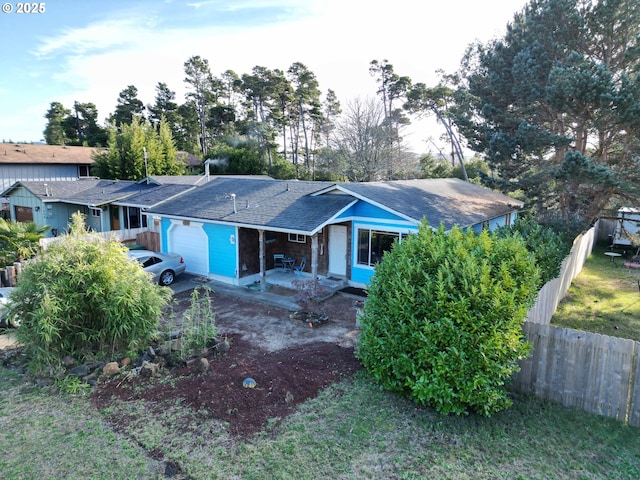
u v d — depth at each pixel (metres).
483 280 6.74
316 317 11.47
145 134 37.88
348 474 5.39
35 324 7.93
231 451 5.82
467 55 26.14
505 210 20.62
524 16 21.48
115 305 8.21
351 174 40.97
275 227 13.66
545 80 19.30
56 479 5.28
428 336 6.71
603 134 19.22
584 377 7.02
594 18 18.58
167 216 16.84
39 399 7.25
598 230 26.56
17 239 16.86
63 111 67.69
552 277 11.91
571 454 5.89
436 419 6.67
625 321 12.25
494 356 6.47
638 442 6.22
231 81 65.50
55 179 38.00
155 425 6.43
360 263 15.21
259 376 7.87
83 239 9.06
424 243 7.95
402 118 47.25
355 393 7.41
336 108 59.78
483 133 22.53
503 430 6.45
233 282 15.57
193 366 8.28
